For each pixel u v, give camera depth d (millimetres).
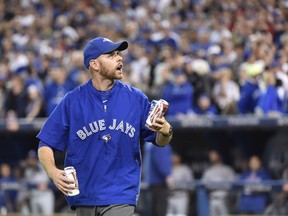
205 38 63625
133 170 22859
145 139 23188
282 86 49656
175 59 56656
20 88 58656
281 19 64875
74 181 22047
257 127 49188
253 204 46000
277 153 50625
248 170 52406
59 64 66375
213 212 46438
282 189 45594
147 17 75750
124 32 72125
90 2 82562
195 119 50500
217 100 52688
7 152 57406
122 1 80812
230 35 64250
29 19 82125
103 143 22594
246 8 69625
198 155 54000
